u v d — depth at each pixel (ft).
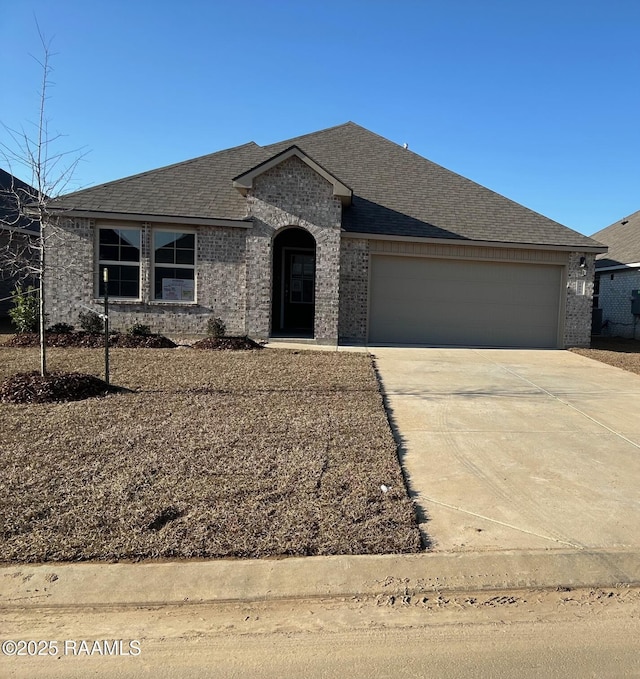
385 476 14.70
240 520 12.05
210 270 43.27
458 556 11.05
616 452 17.81
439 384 28.40
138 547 10.88
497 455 17.29
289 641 8.74
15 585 9.85
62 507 12.44
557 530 12.27
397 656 8.43
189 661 8.26
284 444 17.02
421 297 47.01
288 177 42.34
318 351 37.81
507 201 52.65
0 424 18.26
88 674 7.97
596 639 8.89
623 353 44.42
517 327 48.32
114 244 42.68
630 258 63.87
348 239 45.39
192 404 21.63
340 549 11.09
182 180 46.55
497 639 8.86
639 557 11.21
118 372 27.53
